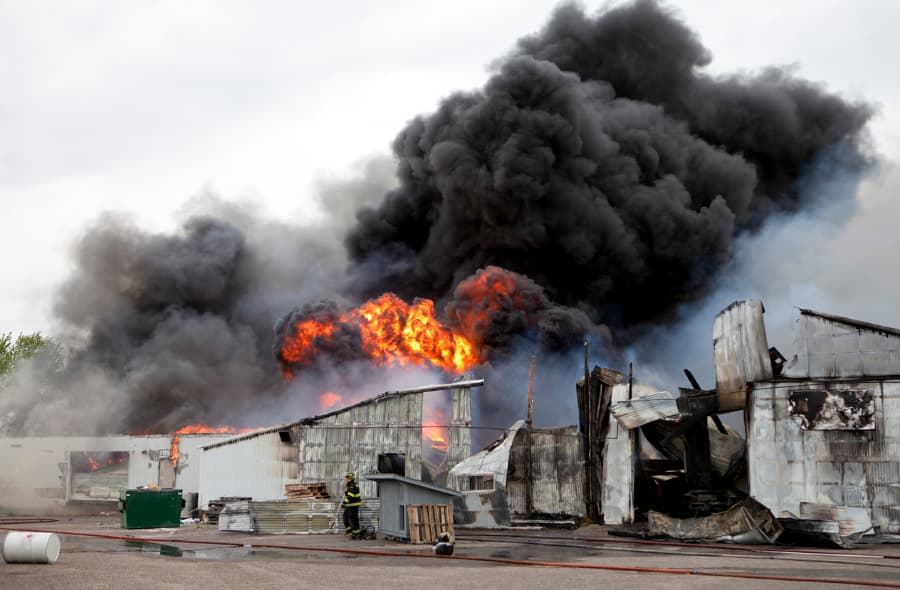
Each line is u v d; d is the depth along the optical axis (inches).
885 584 432.8
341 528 876.0
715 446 1062.4
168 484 1359.5
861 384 866.8
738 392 921.5
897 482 836.6
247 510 876.6
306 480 1058.7
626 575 482.9
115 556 590.9
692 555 626.8
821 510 818.2
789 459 884.0
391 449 1053.2
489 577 469.4
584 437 1047.0
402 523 756.6
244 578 457.1
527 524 946.7
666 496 1022.4
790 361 905.5
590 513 1005.8
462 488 972.6
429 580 453.4
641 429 1092.5
